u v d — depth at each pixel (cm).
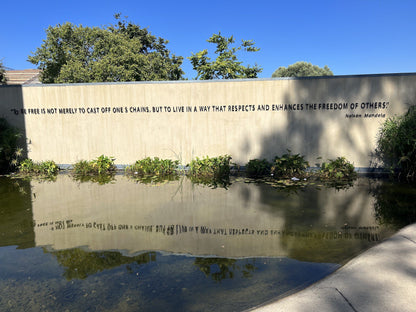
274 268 329
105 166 902
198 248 385
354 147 849
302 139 868
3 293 290
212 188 706
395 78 811
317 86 846
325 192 653
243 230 445
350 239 404
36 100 956
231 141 898
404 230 420
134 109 926
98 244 401
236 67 1981
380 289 275
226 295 279
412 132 754
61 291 291
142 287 296
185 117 908
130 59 2138
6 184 772
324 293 272
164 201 603
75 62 2086
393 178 780
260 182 764
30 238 425
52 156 971
